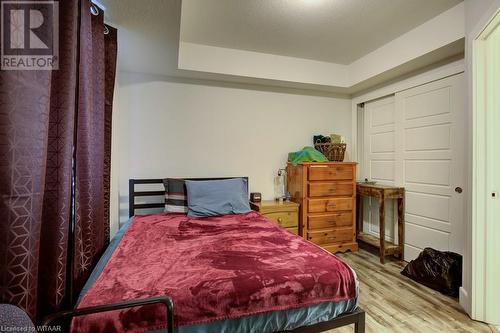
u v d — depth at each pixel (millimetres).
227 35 2566
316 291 1227
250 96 3322
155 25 1876
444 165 2479
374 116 3426
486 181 1736
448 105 2434
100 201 1646
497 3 1455
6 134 763
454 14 2072
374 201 3426
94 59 1572
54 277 1027
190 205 2557
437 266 2242
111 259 1421
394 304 2008
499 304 1738
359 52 2986
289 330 1197
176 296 1054
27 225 809
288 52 2992
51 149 1047
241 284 1150
